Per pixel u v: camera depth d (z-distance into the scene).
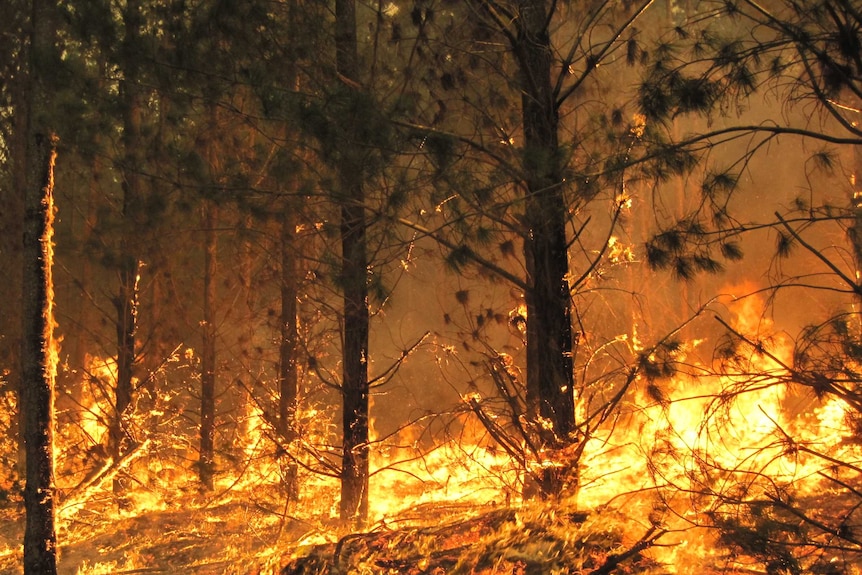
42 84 8.50
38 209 8.44
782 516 5.35
